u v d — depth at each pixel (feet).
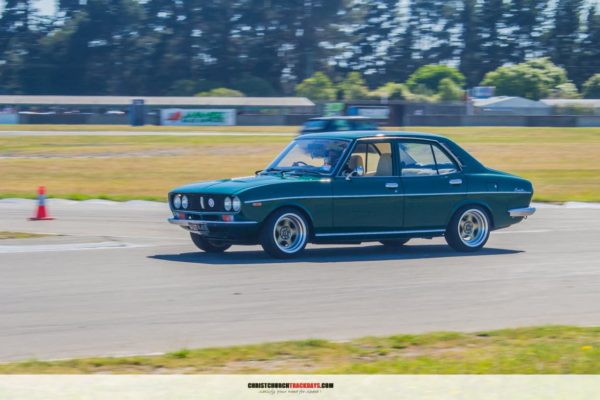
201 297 55.72
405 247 81.82
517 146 306.14
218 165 216.33
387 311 52.39
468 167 78.48
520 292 58.85
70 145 303.48
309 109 584.81
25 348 43.04
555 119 500.74
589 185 171.22
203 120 525.75
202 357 40.73
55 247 78.43
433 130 434.71
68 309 51.83
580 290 59.88
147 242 82.99
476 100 636.07
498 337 45.21
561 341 44.29
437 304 54.65
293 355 41.34
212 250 76.18
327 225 71.92
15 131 414.41
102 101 593.01
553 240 87.45
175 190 73.92
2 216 108.37
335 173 72.54
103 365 39.37
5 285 59.31
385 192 73.67
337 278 63.21
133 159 237.86
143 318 49.70
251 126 517.96
